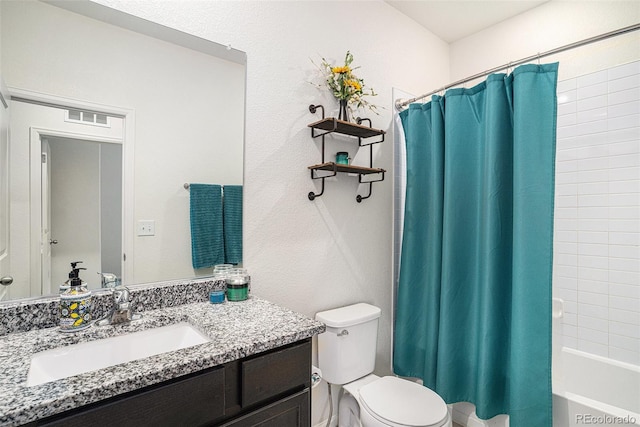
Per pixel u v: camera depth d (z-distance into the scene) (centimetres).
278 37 155
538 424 140
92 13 109
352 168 167
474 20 230
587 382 190
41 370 83
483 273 160
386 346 212
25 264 99
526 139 143
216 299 126
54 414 62
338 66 180
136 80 118
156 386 74
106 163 113
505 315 159
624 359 183
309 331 101
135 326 102
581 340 197
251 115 146
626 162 182
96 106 110
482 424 174
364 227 197
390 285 214
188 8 129
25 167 99
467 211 172
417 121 193
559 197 206
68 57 105
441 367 170
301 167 164
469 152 171
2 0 95
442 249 176
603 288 190
